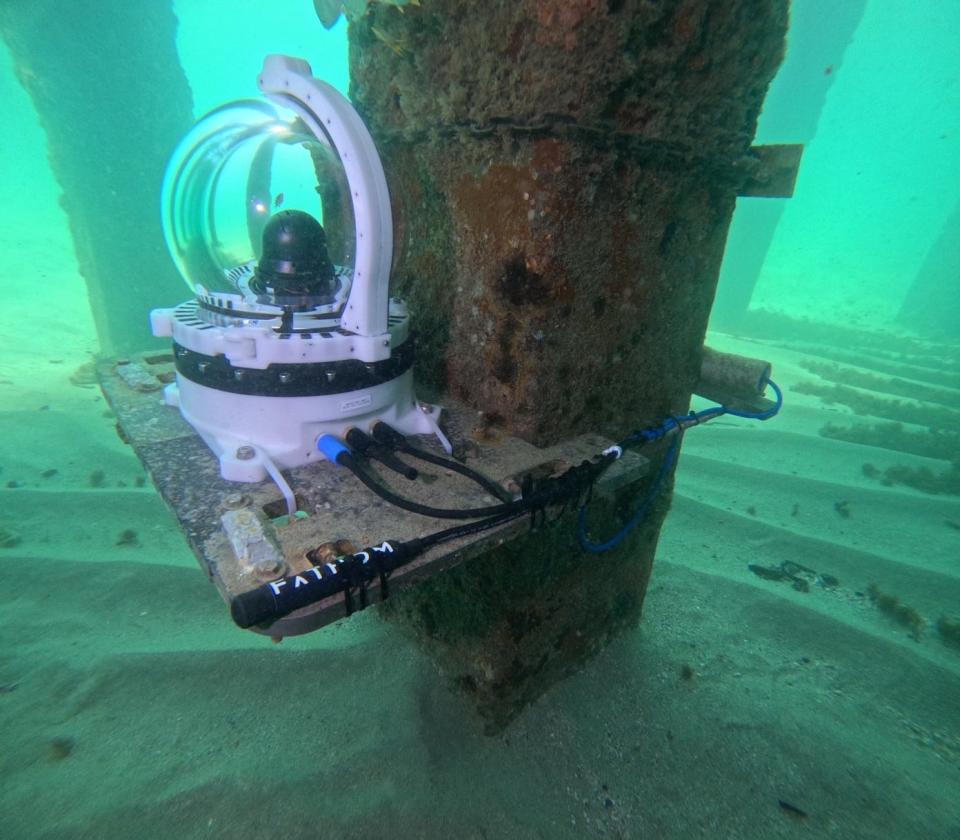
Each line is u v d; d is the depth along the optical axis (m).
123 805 1.72
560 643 2.07
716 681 2.32
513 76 1.23
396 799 1.75
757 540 3.51
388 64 1.61
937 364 9.80
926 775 1.99
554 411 1.58
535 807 1.76
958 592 3.10
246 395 1.28
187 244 1.75
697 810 1.80
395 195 1.84
